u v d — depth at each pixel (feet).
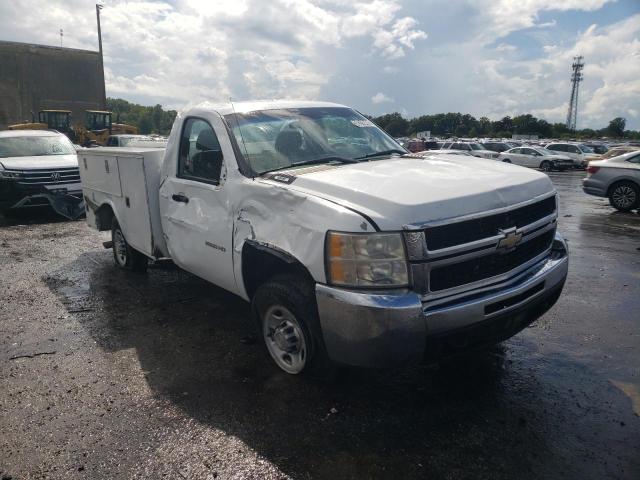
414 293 9.47
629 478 8.79
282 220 11.02
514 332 11.19
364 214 9.62
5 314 16.92
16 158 35.78
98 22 161.07
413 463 9.22
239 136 13.33
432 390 11.68
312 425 10.39
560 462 9.20
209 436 10.11
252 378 12.34
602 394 11.51
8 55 168.96
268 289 11.67
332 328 10.01
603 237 29.84
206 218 13.70
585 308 17.11
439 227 9.59
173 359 13.48
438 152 17.28
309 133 14.26
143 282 20.21
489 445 9.70
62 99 178.50
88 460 9.48
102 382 12.33
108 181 19.83
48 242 27.94
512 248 10.69
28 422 10.70
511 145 119.96
